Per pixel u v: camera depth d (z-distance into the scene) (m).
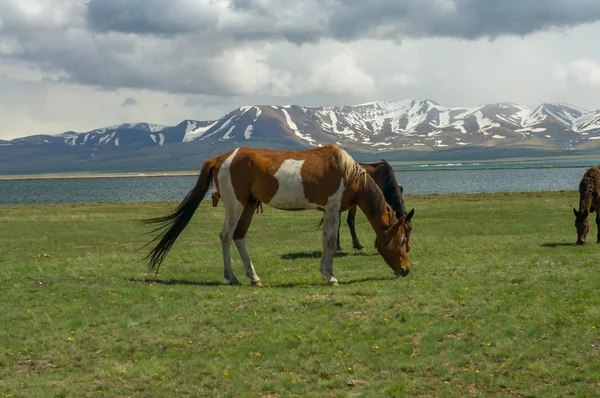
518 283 13.35
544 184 110.75
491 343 9.74
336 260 20.42
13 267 18.98
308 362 9.54
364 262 19.58
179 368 9.43
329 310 11.91
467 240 24.92
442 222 33.25
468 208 41.72
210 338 10.73
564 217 33.53
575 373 8.53
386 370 9.12
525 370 8.80
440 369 8.95
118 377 9.05
